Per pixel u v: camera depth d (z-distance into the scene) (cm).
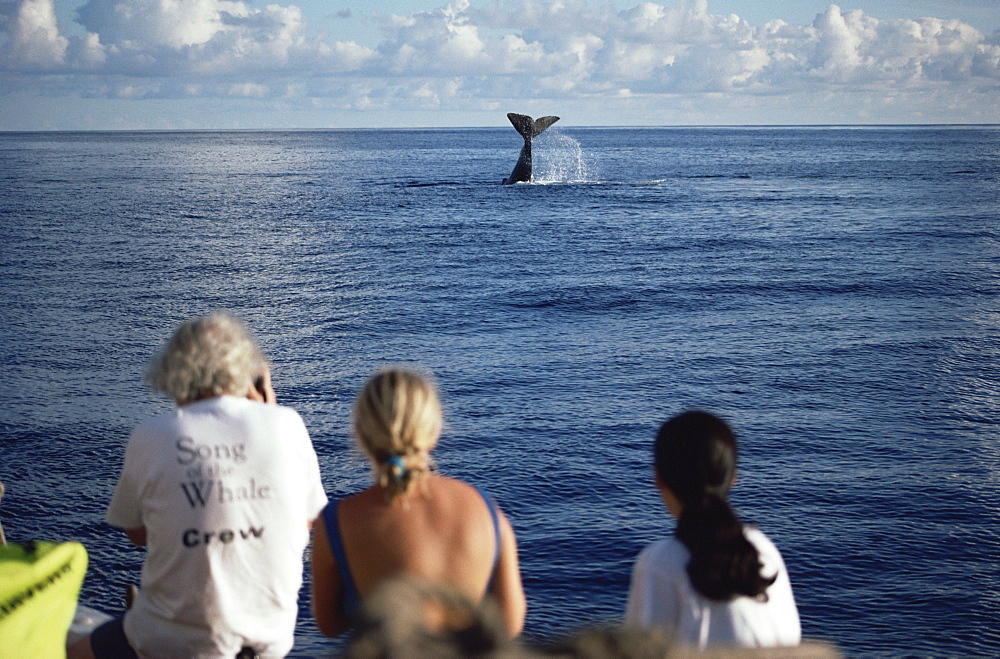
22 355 1753
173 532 293
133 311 2175
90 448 1245
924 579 864
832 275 2642
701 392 1481
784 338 1872
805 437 1259
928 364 1658
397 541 263
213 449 296
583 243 3366
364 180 6975
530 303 2259
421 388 266
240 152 13675
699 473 259
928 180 6606
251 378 320
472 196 5325
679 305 2227
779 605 255
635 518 1002
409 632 118
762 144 16588
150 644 303
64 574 265
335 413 1411
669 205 4766
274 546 301
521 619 277
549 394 1478
